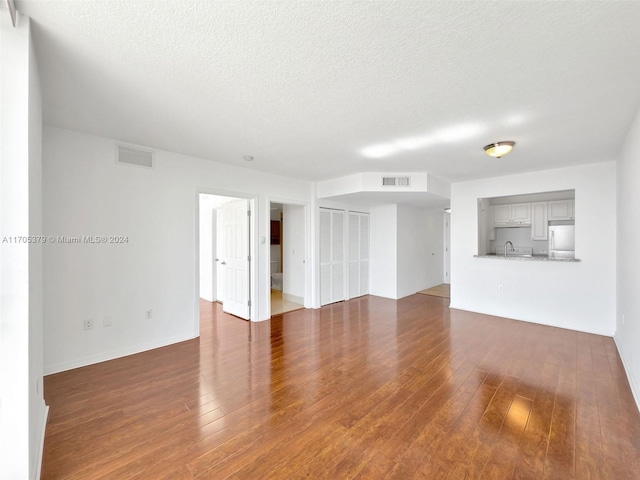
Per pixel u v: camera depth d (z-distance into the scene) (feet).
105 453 5.87
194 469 5.48
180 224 12.21
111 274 10.44
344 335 12.97
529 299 14.96
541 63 5.88
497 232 23.12
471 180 16.84
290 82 6.64
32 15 4.63
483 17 4.66
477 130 9.37
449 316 15.98
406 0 4.31
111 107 7.88
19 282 4.63
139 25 4.84
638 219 8.20
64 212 9.48
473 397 7.87
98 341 10.18
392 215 20.62
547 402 7.62
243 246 15.72
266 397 7.93
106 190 10.31
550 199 20.10
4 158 4.55
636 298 8.43
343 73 6.28
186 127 9.28
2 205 4.54
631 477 5.23
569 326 13.75
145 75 6.35
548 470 5.41
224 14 4.60
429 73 6.26
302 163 13.48
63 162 9.46
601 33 5.00
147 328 11.34
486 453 5.85
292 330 13.71
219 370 9.58
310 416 7.08
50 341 9.27
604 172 12.89
